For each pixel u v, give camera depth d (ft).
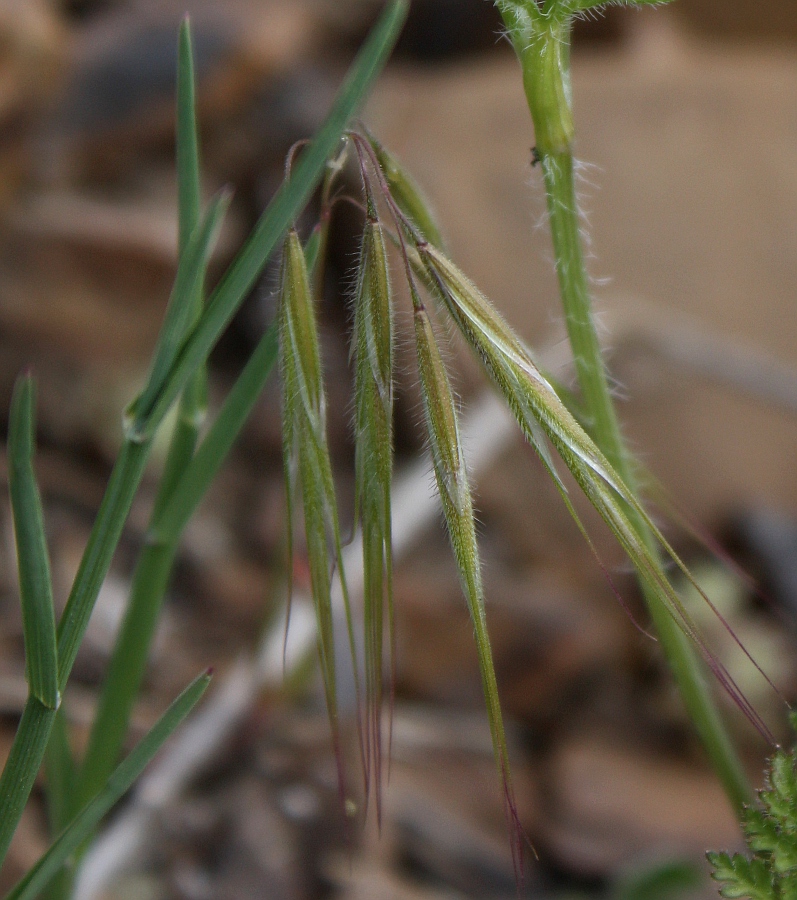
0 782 0.46
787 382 1.09
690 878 0.71
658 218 1.41
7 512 1.02
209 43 1.39
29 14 1.28
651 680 1.07
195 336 0.46
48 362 1.22
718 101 1.46
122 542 1.05
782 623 1.12
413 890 0.80
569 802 0.89
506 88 1.49
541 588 1.10
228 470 1.22
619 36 1.66
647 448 1.31
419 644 1.00
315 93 1.50
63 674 0.46
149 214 1.29
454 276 0.44
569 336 0.48
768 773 0.49
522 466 1.27
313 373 0.45
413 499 0.90
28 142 1.30
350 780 0.85
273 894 0.77
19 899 0.47
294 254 0.45
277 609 0.80
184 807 0.79
